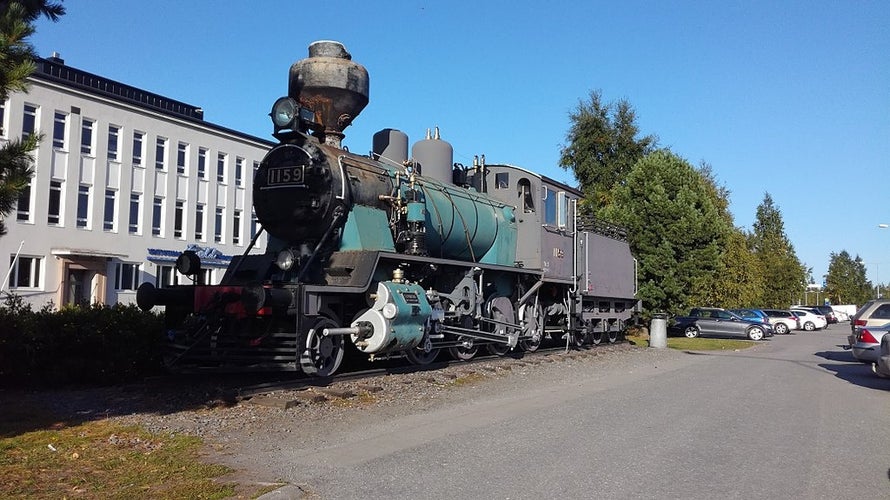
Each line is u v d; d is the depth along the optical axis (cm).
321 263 959
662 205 2808
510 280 1393
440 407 846
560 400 934
